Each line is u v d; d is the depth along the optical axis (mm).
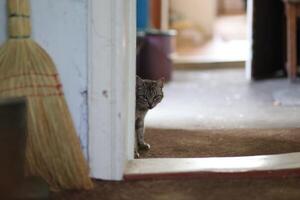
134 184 2605
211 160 2891
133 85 2852
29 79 2432
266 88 6031
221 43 10055
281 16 6719
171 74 6801
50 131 2453
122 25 2543
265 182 2639
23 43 2465
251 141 3514
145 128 3945
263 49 6691
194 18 10500
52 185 2512
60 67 2607
